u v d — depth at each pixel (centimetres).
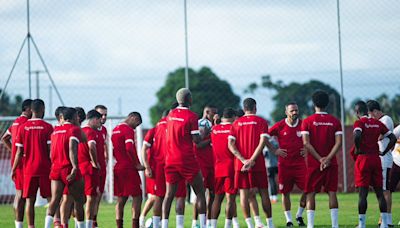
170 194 2052
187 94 2073
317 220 2559
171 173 2050
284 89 8262
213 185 2330
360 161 2088
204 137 2267
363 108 2098
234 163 2162
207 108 2350
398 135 2330
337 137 2067
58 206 2088
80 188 1991
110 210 3256
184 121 2041
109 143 3944
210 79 6975
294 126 2408
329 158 2044
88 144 2120
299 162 2395
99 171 2197
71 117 1998
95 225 2278
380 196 2108
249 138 2075
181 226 2078
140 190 2242
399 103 5703
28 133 2053
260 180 2084
